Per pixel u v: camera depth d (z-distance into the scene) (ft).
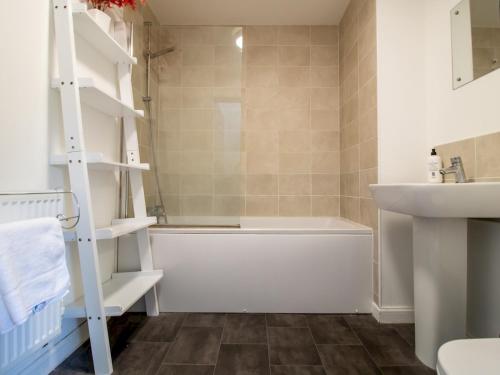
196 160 7.04
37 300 2.68
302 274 5.57
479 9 4.08
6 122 3.08
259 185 8.29
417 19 5.26
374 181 5.50
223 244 5.60
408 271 5.24
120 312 3.88
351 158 7.05
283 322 5.22
